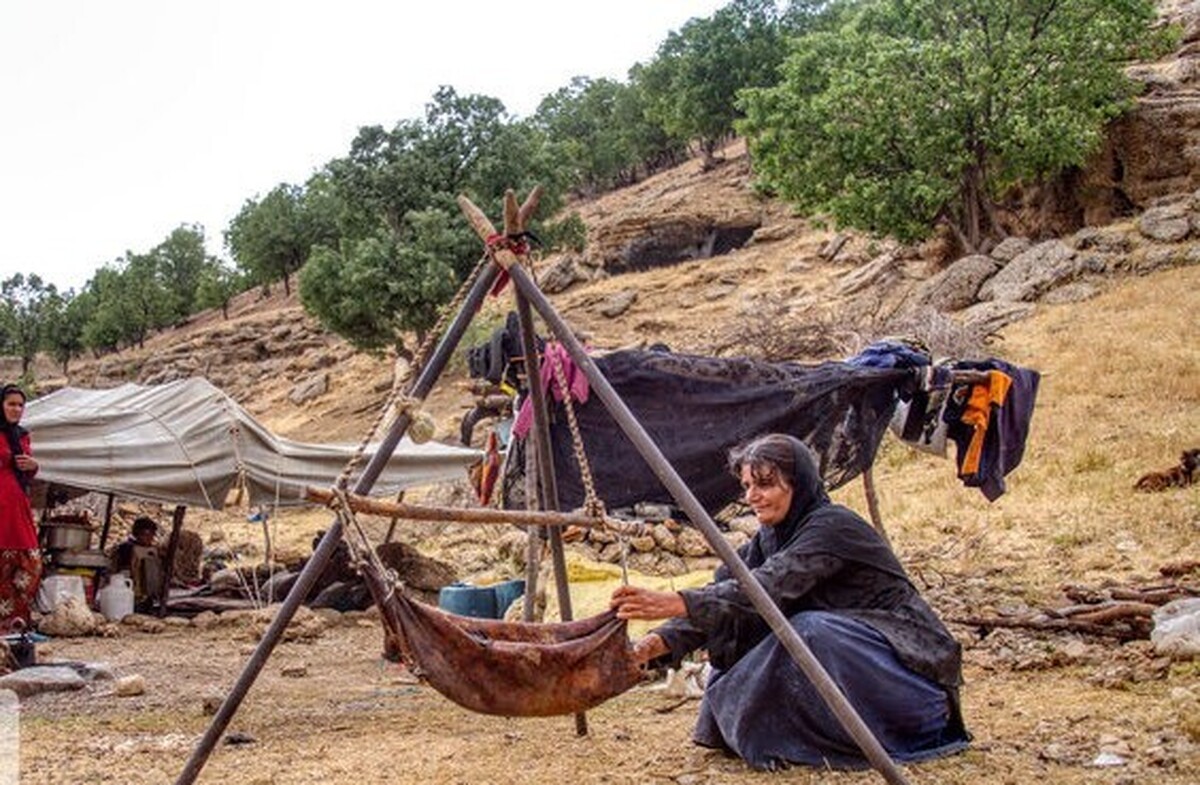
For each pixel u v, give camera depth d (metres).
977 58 32.31
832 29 65.62
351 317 50.41
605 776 5.22
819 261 45.53
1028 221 33.81
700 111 69.06
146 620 14.13
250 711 7.66
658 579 10.59
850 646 5.00
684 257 53.78
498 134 53.62
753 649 5.17
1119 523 12.58
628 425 4.95
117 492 14.54
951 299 30.30
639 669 4.87
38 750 6.30
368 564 4.48
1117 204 32.19
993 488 8.45
